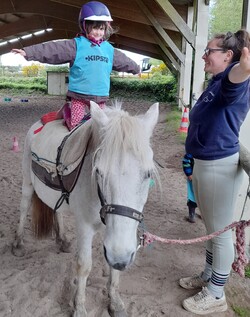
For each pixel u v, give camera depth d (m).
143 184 1.55
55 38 19.14
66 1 9.67
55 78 23.58
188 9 10.48
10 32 15.88
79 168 1.98
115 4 10.28
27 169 2.85
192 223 3.82
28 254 3.06
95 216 1.95
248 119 2.91
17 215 3.91
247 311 2.36
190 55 11.80
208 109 2.00
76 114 2.38
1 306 2.38
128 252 1.50
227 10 16.72
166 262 2.96
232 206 2.16
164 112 14.30
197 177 2.18
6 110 14.67
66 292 2.53
